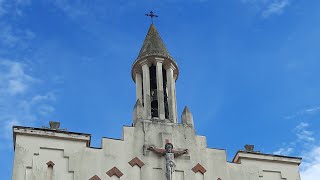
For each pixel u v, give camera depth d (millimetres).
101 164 33250
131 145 34375
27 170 32094
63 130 33906
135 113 35969
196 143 35438
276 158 36188
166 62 39594
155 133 35156
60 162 32844
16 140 33000
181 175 33875
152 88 38969
